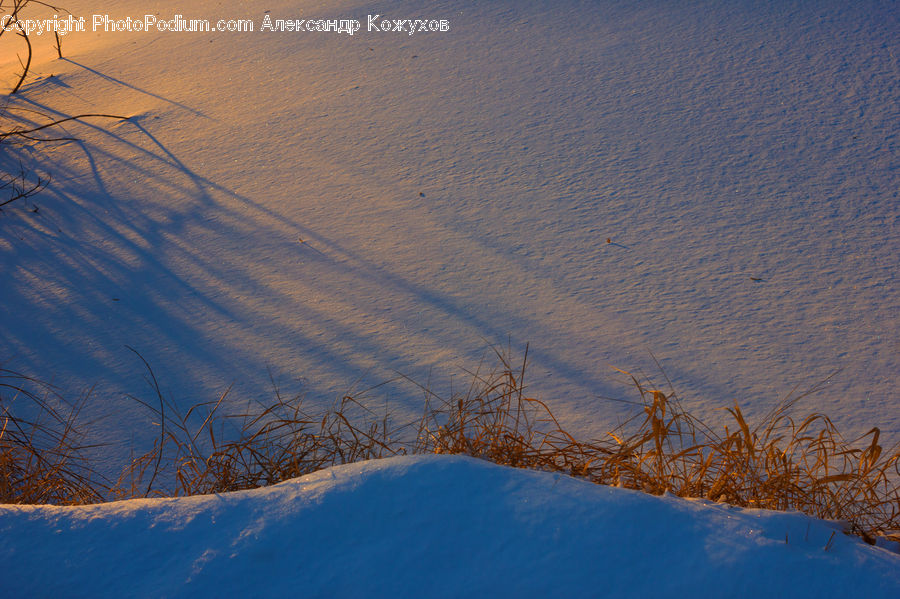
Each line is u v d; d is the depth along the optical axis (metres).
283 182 6.10
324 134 6.89
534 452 2.76
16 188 6.49
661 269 4.51
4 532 1.70
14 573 1.59
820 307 4.03
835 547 1.63
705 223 4.96
